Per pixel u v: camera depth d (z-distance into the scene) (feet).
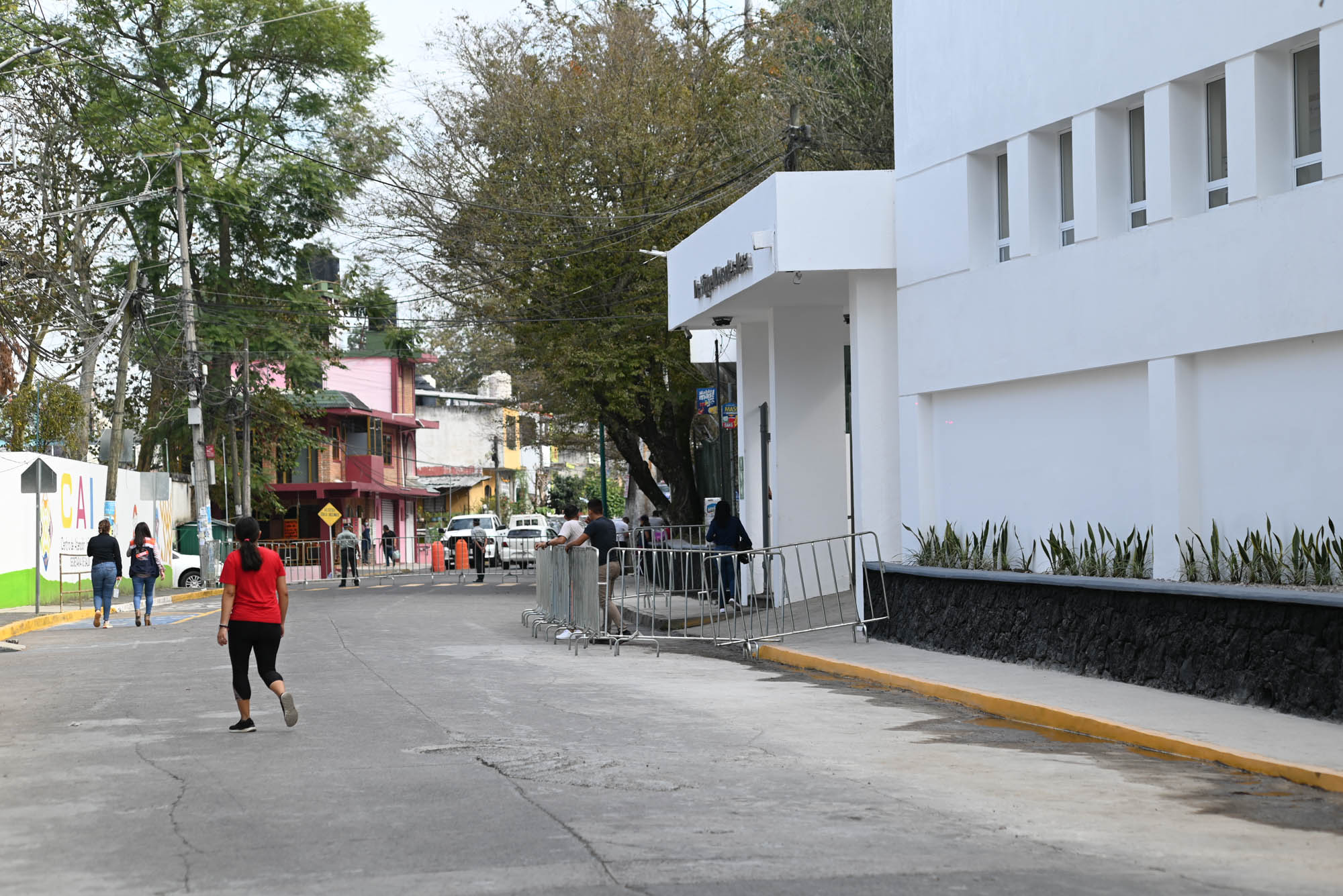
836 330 79.77
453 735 35.81
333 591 133.90
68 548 117.60
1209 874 20.89
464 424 304.30
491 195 118.83
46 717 41.14
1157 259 47.47
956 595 54.08
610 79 118.62
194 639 72.84
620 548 63.93
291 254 164.86
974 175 58.34
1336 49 40.27
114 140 142.92
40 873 21.57
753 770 30.40
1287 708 36.83
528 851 22.43
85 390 123.13
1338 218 40.29
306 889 20.24
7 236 105.70
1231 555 44.50
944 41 59.52
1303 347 42.34
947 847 22.63
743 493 88.38
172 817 25.73
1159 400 47.42
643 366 117.08
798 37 119.55
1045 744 34.73
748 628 62.18
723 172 118.62
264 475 181.57
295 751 33.50
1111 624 44.70
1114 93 49.37
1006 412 56.80
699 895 19.53
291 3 152.66
